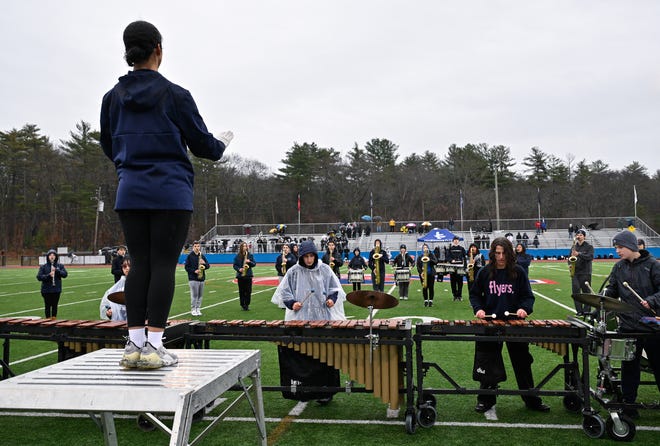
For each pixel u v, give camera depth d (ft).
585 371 15.83
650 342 16.63
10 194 226.17
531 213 253.85
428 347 28.66
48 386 7.41
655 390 21.17
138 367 8.47
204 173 261.85
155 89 8.48
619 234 17.61
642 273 17.07
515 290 18.66
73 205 235.61
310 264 21.75
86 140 237.04
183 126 8.64
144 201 8.32
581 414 18.07
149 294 8.56
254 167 289.53
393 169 282.36
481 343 18.16
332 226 175.22
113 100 8.79
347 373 16.84
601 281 68.95
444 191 265.34
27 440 15.58
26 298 60.23
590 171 263.08
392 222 173.27
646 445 14.94
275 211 271.28
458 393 16.79
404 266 55.62
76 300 56.34
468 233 164.86
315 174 275.59
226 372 8.54
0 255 209.36
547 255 147.84
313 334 17.03
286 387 17.79
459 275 53.21
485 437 15.67
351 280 56.34
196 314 45.27
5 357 21.04
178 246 8.74
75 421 17.47
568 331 16.03
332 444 15.15
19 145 223.10
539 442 15.21
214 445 15.07
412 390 16.39
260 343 30.83
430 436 15.81
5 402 7.38
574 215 252.62
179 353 10.18
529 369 18.47
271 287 73.82
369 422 17.29
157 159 8.43
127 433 16.28
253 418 17.78
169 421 17.62
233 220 268.21
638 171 265.54
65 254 169.27
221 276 97.76
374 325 16.58
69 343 18.13
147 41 8.74
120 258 45.55
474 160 266.77
